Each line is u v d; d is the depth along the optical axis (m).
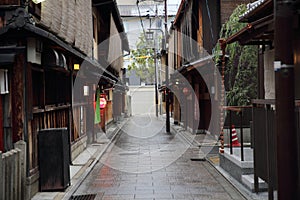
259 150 9.52
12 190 8.16
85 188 11.34
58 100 13.55
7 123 9.19
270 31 8.58
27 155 9.40
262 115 9.14
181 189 11.06
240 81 16.92
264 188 10.05
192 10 23.03
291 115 4.20
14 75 9.26
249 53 16.67
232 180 11.75
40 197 9.88
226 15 20.42
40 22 9.93
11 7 8.91
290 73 4.21
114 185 11.70
